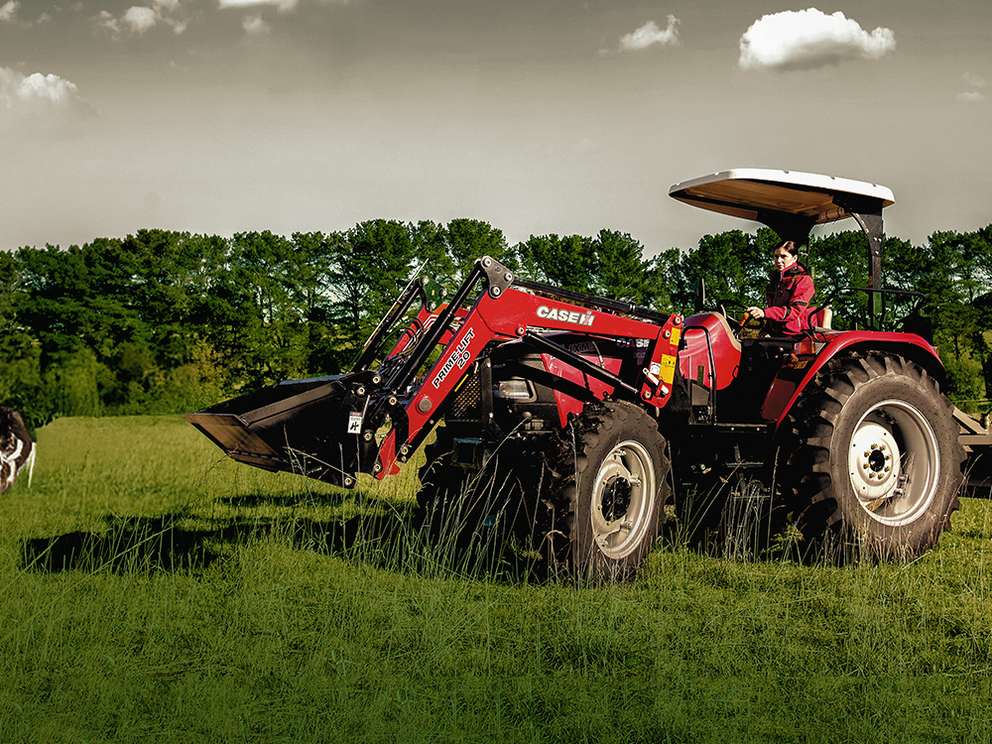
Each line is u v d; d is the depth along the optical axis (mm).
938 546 6512
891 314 6973
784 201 6902
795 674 3895
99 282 63625
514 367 6086
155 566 5688
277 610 4707
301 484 9406
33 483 9750
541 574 5441
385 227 62906
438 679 3811
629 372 6340
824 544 6059
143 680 3814
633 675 3861
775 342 6594
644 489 5777
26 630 4293
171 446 16062
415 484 9062
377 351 6191
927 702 3586
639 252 61656
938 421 6516
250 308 61438
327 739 3279
